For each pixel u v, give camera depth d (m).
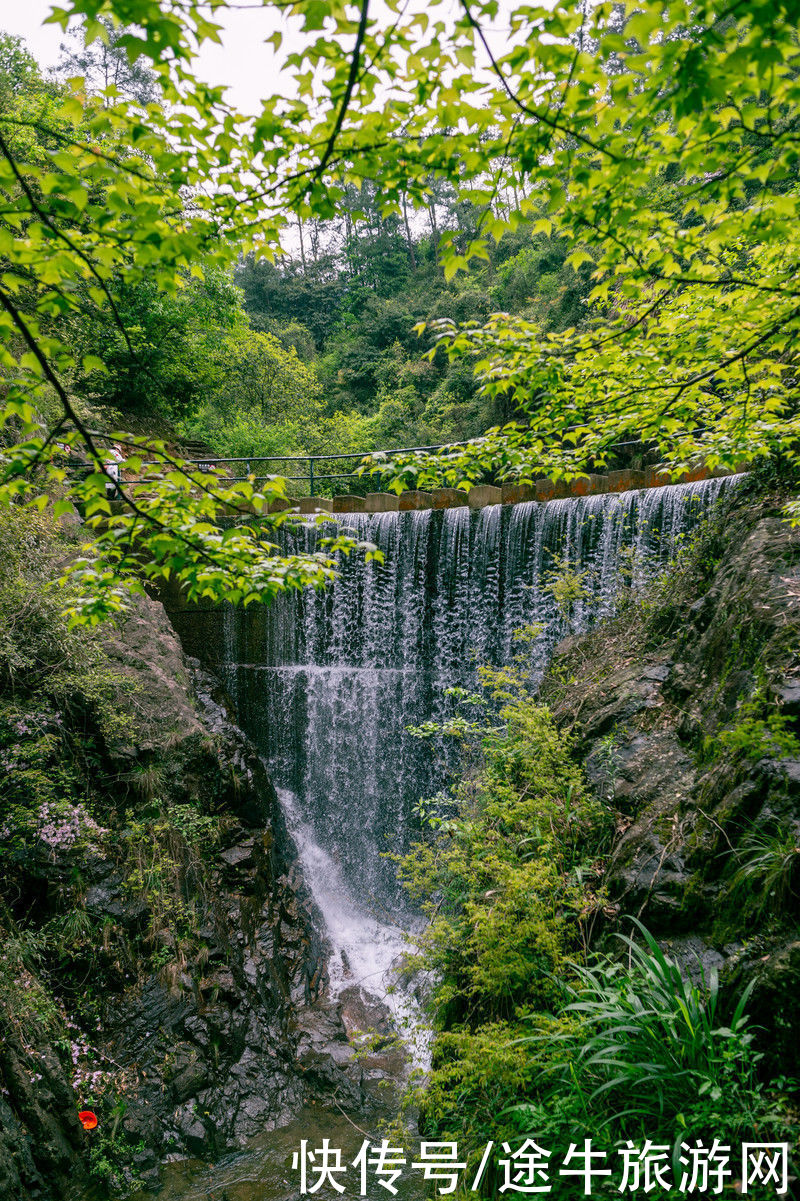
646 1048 2.84
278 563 3.07
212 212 2.62
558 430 3.97
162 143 2.27
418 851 5.12
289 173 2.52
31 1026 5.10
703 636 4.98
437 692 10.35
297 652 11.39
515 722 5.48
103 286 2.35
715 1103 2.62
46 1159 4.66
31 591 6.57
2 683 6.59
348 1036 7.07
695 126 2.25
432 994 5.07
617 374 3.60
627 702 5.24
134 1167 5.14
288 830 9.83
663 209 2.79
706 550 5.93
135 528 2.83
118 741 7.17
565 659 6.93
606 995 3.12
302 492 19.48
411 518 10.77
